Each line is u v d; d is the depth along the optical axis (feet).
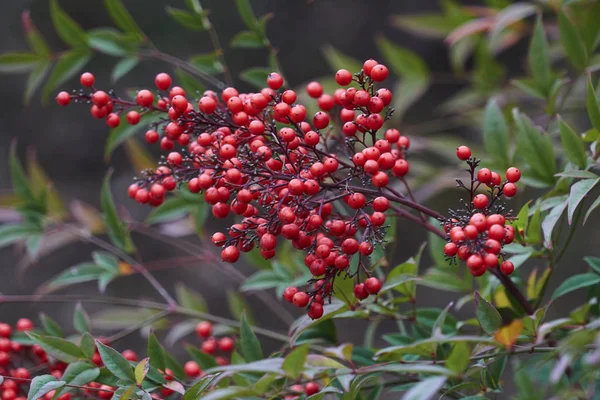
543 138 3.65
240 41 3.91
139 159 4.17
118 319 4.09
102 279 3.92
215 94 3.51
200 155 3.45
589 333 3.15
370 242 3.35
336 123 3.57
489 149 3.75
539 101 4.64
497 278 3.54
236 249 3.38
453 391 3.49
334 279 3.39
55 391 3.52
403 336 3.62
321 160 3.42
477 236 3.28
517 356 3.94
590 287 3.57
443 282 3.70
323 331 3.63
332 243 3.34
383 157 3.38
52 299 3.89
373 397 3.57
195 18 3.92
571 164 3.57
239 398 3.46
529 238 3.55
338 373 3.33
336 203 3.76
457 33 4.28
